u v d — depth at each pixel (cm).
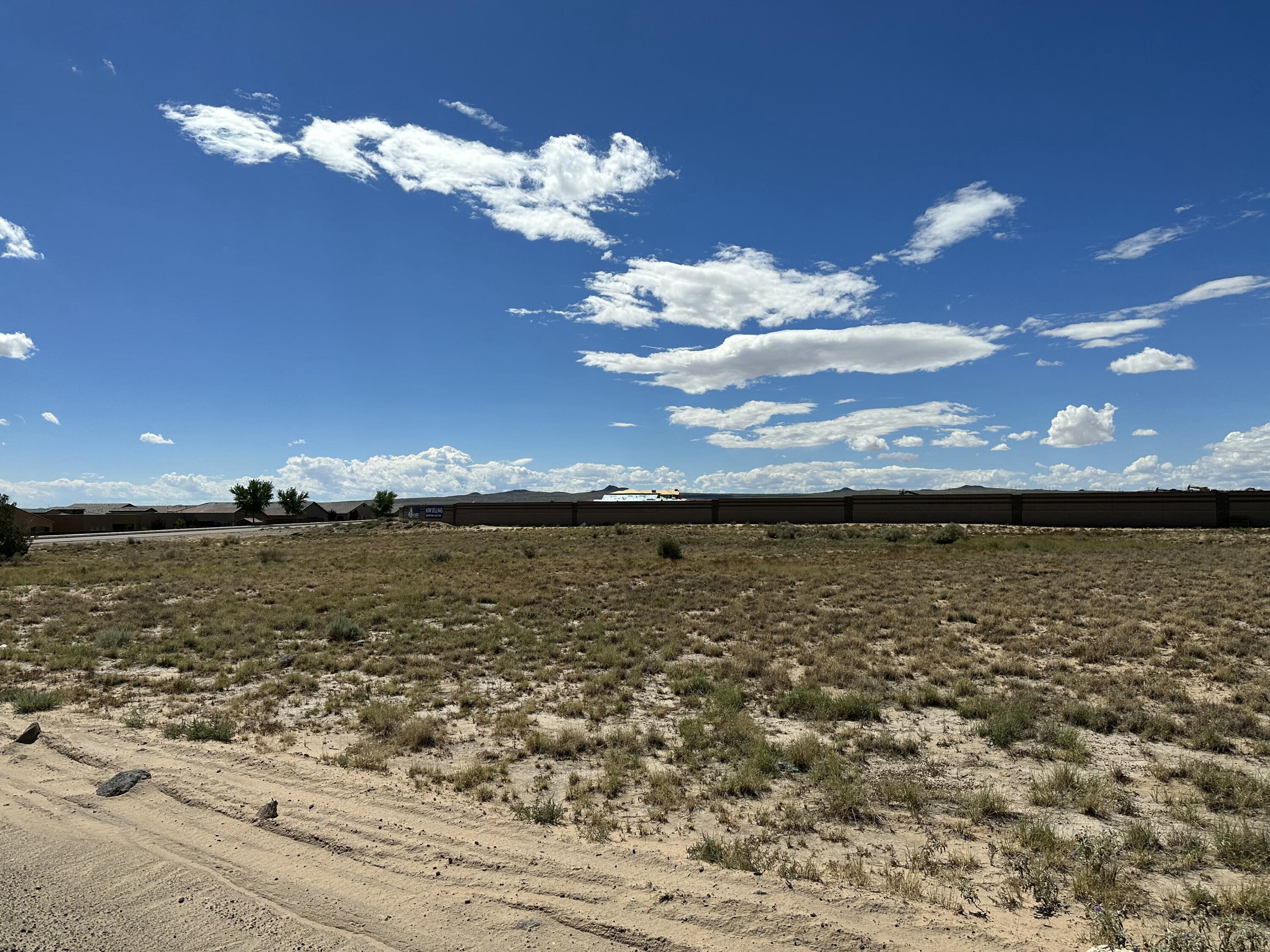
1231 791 771
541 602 2348
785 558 3900
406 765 876
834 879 570
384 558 4047
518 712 1127
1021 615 1958
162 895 530
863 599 2330
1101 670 1380
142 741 906
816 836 671
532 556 4097
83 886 541
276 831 646
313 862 588
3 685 1248
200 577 3044
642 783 818
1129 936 475
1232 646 1510
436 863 588
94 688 1262
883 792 782
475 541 5572
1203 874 586
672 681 1300
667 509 7569
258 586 2744
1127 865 601
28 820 666
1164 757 916
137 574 3138
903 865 604
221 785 752
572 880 559
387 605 2253
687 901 523
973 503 6669
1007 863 608
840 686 1291
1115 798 765
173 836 634
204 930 481
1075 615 1950
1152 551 3878
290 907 516
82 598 2447
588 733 1018
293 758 859
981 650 1592
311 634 1817
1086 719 1053
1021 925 494
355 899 529
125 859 589
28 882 545
